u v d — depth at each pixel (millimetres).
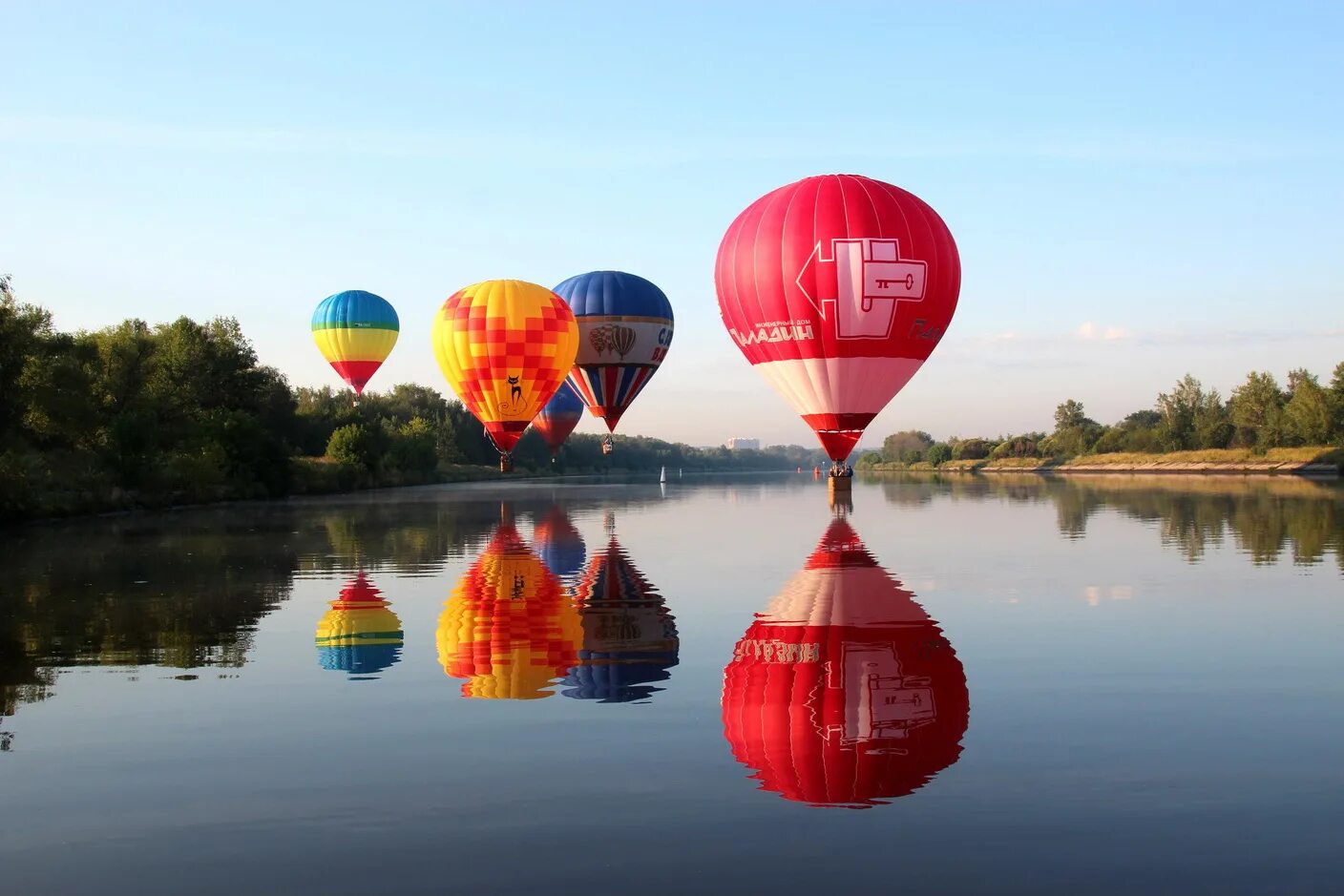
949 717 9219
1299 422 98875
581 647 12523
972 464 158750
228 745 8484
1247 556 21859
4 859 6266
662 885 5812
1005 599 16125
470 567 21250
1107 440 134375
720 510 43406
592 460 167875
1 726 9117
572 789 7363
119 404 56500
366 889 5793
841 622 14141
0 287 41375
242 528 33000
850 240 30734
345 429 75062
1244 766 7754
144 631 13828
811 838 6453
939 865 6031
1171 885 5766
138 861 6223
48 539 28656
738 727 8922
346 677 10977
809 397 32438
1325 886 5727
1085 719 9086
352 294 67812
